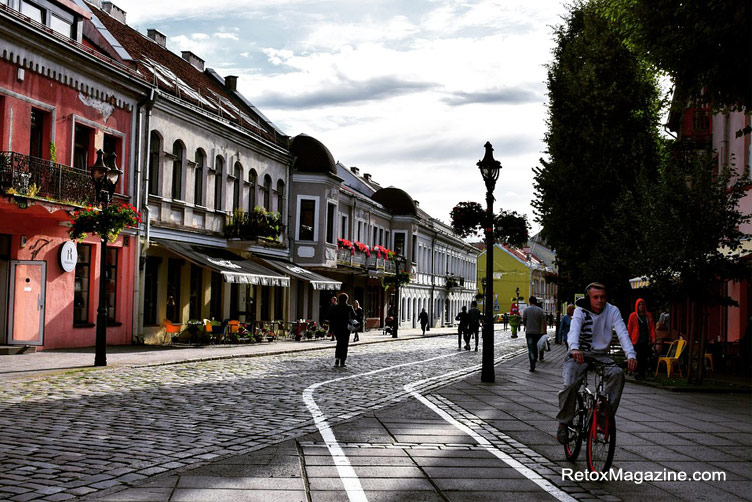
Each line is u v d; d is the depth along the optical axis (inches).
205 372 698.8
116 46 1064.2
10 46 809.5
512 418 436.5
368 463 298.0
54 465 276.8
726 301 696.4
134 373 658.8
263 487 253.8
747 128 532.7
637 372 753.0
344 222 1952.5
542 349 1047.6
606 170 1130.7
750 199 879.1
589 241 1156.5
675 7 495.2
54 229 890.1
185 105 1158.3
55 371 633.0
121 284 1021.8
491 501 244.1
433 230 2844.5
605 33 1157.1
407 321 2628.0
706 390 638.5
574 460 309.4
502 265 4626.0
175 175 1165.1
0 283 845.2
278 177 1546.5
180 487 251.1
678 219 694.5
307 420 409.4
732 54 479.8
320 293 1808.6
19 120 830.5
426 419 425.1
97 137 964.6
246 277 1152.8
